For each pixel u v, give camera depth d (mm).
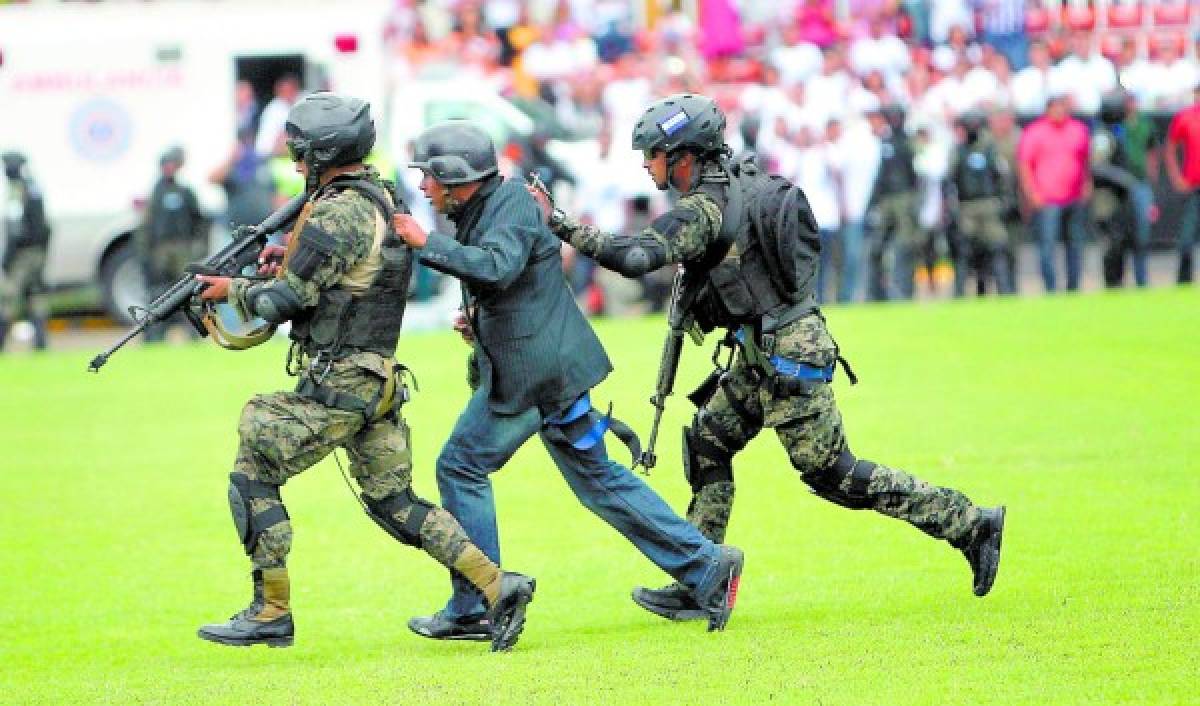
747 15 99625
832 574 35250
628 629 31562
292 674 29078
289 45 83125
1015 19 97000
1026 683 26469
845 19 98250
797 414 29844
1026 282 89688
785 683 26859
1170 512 39094
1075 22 96688
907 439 48344
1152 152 84938
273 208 77250
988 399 53906
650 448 30484
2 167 80562
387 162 78062
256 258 28953
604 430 29891
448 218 29031
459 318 29734
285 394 28500
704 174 29406
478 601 30188
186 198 77125
